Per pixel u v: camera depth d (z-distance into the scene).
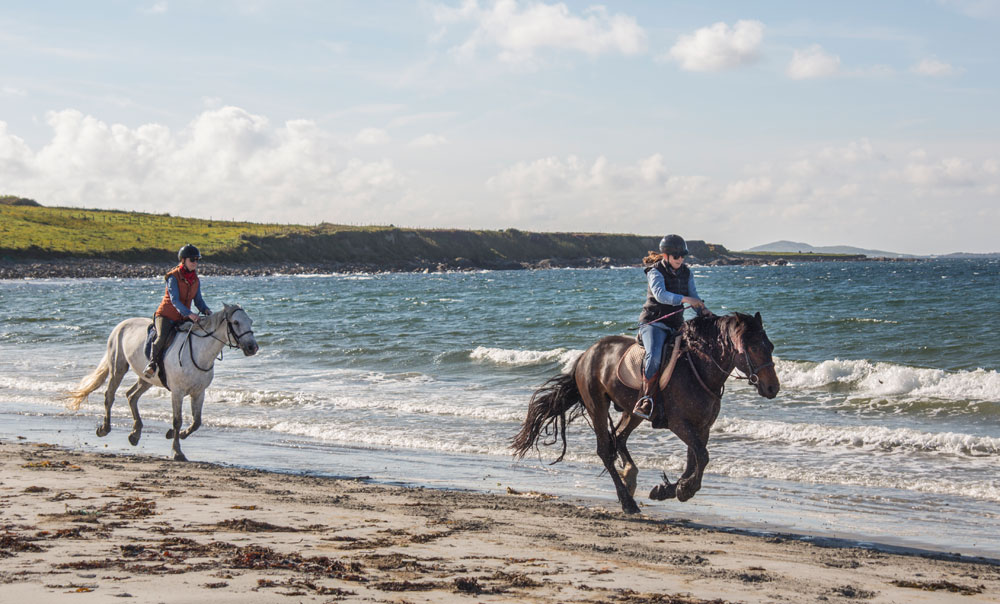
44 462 9.29
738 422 12.84
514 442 8.75
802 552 6.31
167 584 4.42
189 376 10.35
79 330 31.12
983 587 5.32
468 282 91.19
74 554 5.11
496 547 5.99
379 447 11.80
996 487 9.10
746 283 76.50
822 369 17.97
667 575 5.30
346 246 157.12
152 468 9.45
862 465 10.38
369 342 26.80
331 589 4.48
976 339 23.30
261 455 11.05
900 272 112.19
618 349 8.09
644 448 11.38
